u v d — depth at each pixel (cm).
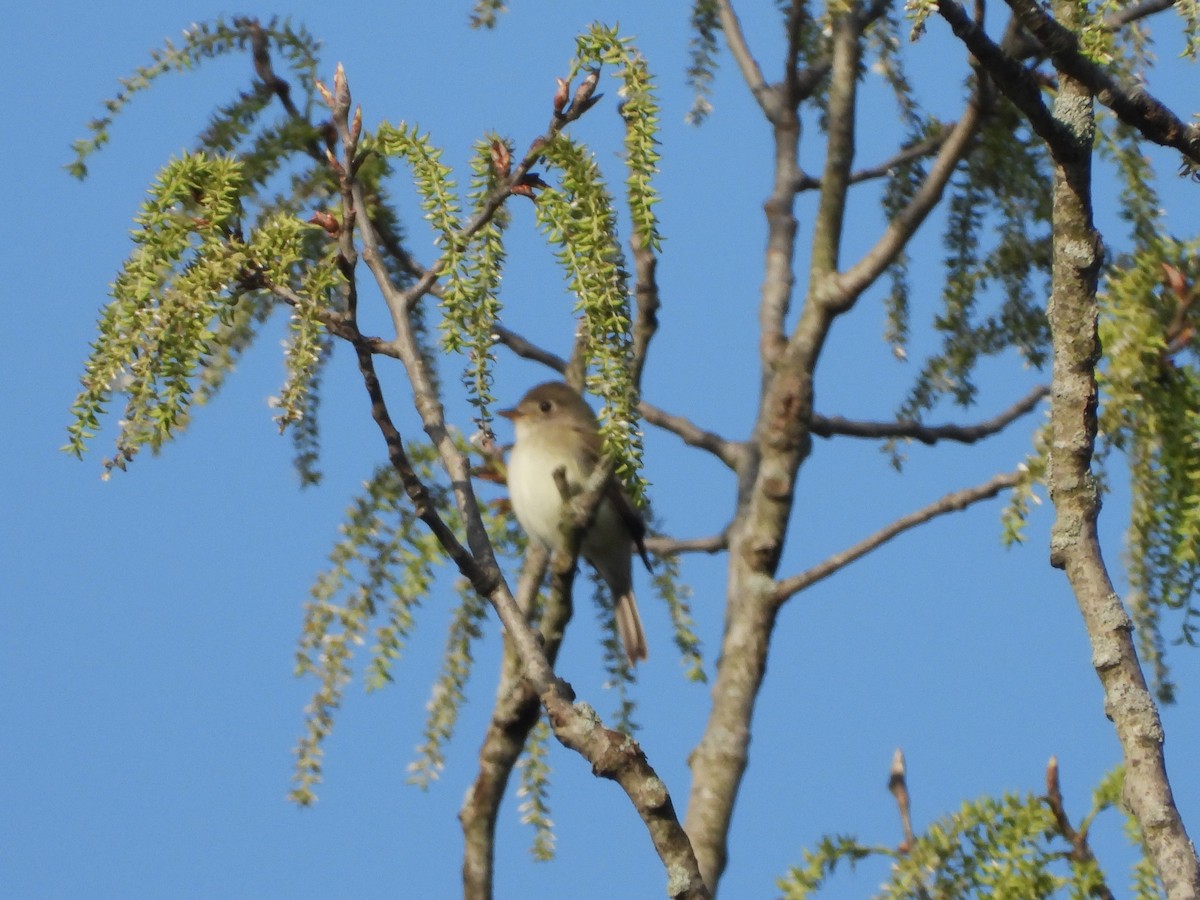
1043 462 823
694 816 934
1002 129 1073
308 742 896
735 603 1021
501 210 912
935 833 803
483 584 678
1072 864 802
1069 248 623
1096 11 646
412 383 734
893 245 1021
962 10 594
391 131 720
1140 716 575
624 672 1055
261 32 1005
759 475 1017
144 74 962
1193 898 539
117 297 684
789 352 1029
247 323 920
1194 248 796
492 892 841
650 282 994
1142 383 772
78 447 670
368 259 746
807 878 818
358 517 928
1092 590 596
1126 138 947
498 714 852
